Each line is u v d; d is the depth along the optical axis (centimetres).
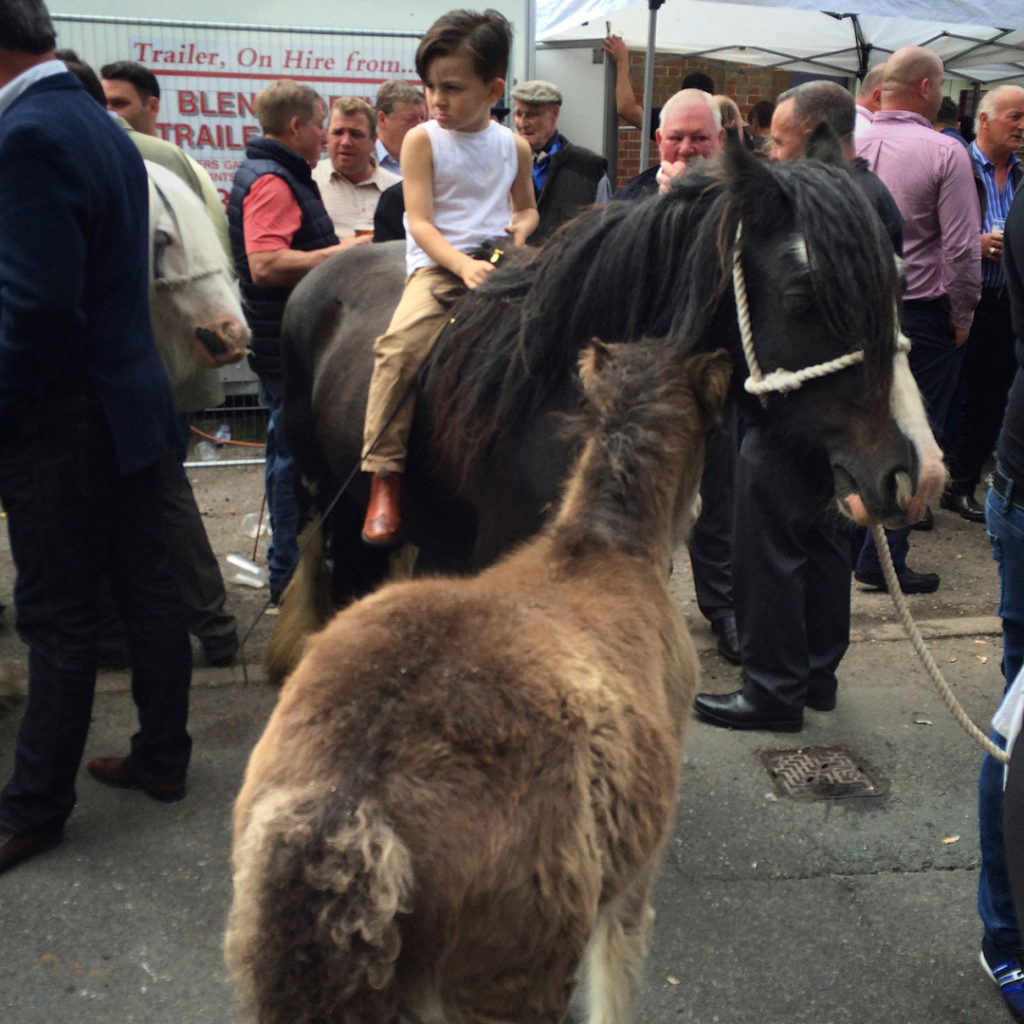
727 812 348
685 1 816
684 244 250
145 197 309
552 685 156
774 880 315
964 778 370
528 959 150
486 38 306
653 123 984
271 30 713
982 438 638
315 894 131
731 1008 265
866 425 228
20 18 269
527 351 266
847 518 241
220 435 778
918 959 284
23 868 310
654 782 168
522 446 271
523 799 147
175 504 426
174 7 709
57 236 268
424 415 303
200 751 376
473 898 143
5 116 270
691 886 311
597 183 546
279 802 139
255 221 463
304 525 420
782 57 922
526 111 562
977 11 623
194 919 292
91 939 284
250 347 484
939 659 461
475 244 322
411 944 140
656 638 188
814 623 404
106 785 353
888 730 400
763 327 237
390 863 133
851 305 221
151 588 329
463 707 148
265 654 441
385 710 147
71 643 306
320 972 131
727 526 457
